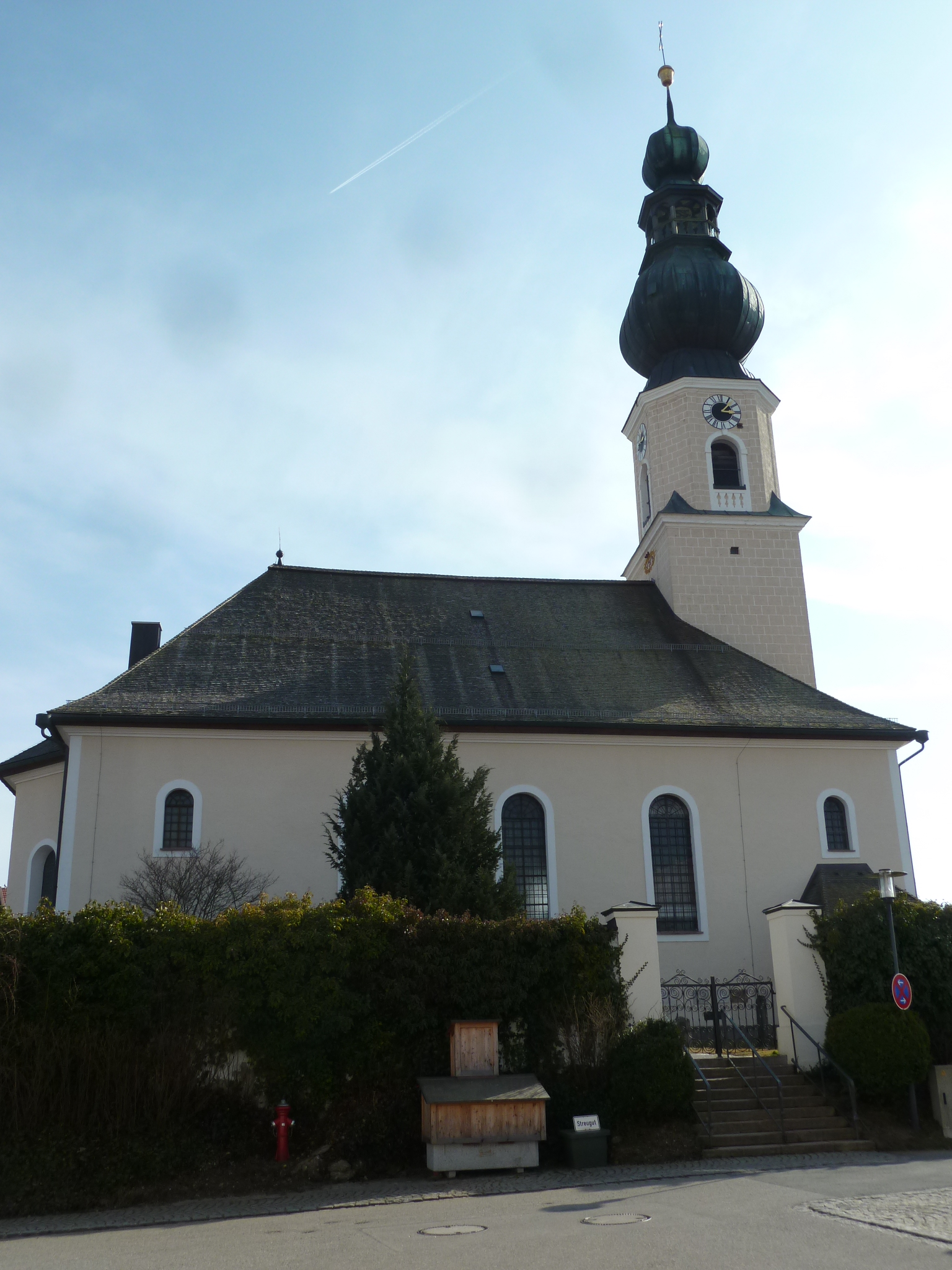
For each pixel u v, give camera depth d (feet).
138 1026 49.73
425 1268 30.53
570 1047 54.95
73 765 78.54
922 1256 29.86
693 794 87.71
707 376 117.70
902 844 89.40
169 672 85.71
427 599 104.53
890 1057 56.29
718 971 83.46
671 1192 42.80
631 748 88.02
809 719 91.40
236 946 51.55
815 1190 41.83
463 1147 48.96
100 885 76.38
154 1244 36.63
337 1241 35.58
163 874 73.46
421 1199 43.91
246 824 79.82
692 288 118.83
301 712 83.15
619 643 101.91
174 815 79.36
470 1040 52.60
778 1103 54.03
